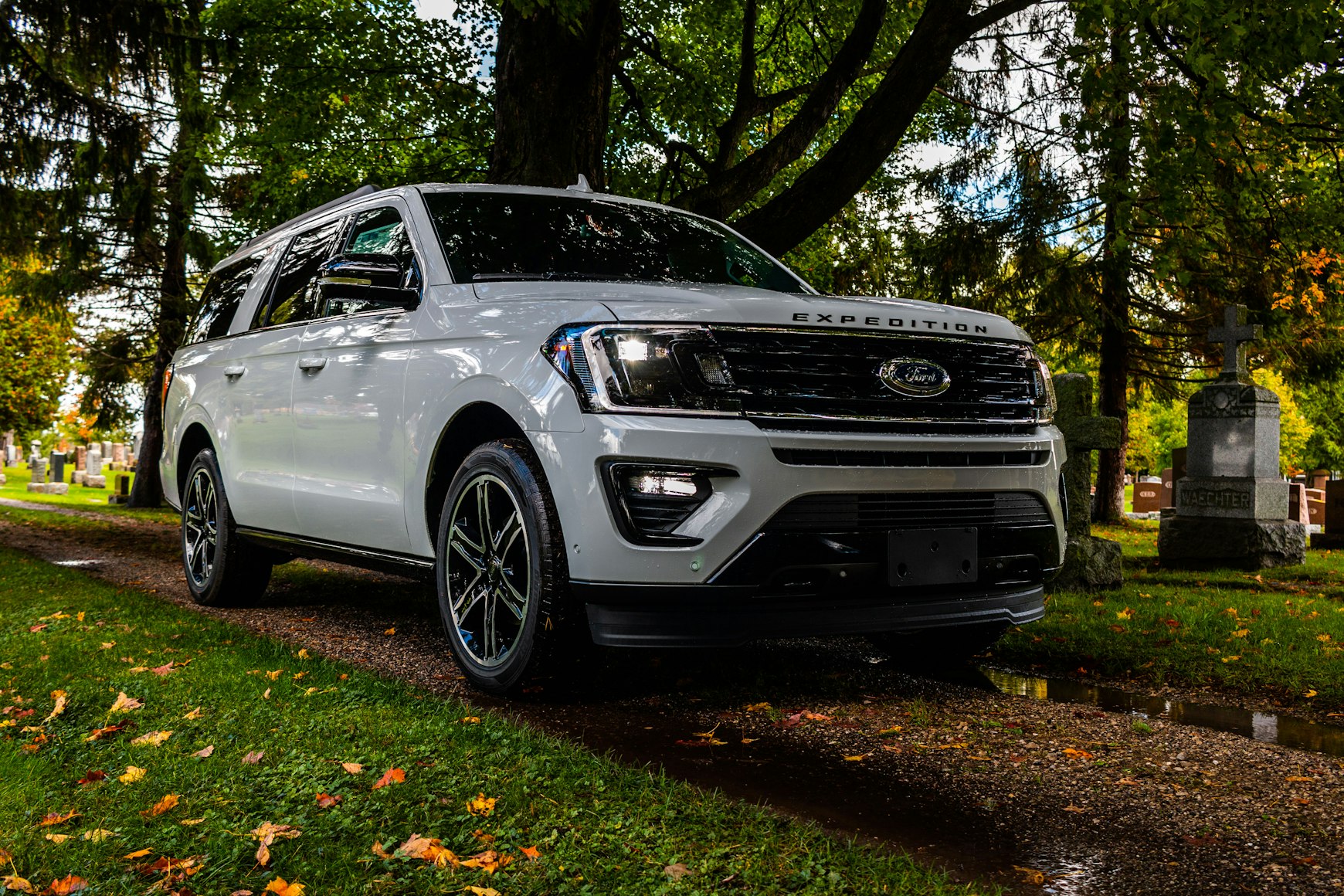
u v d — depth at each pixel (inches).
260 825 89.8
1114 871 88.0
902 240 700.7
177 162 565.3
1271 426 378.9
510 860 84.4
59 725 123.4
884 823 99.4
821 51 546.9
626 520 126.3
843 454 131.1
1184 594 275.0
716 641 128.5
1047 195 586.6
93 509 689.6
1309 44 282.8
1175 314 649.6
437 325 157.6
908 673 171.6
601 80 301.6
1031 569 150.6
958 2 315.9
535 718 136.4
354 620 216.1
